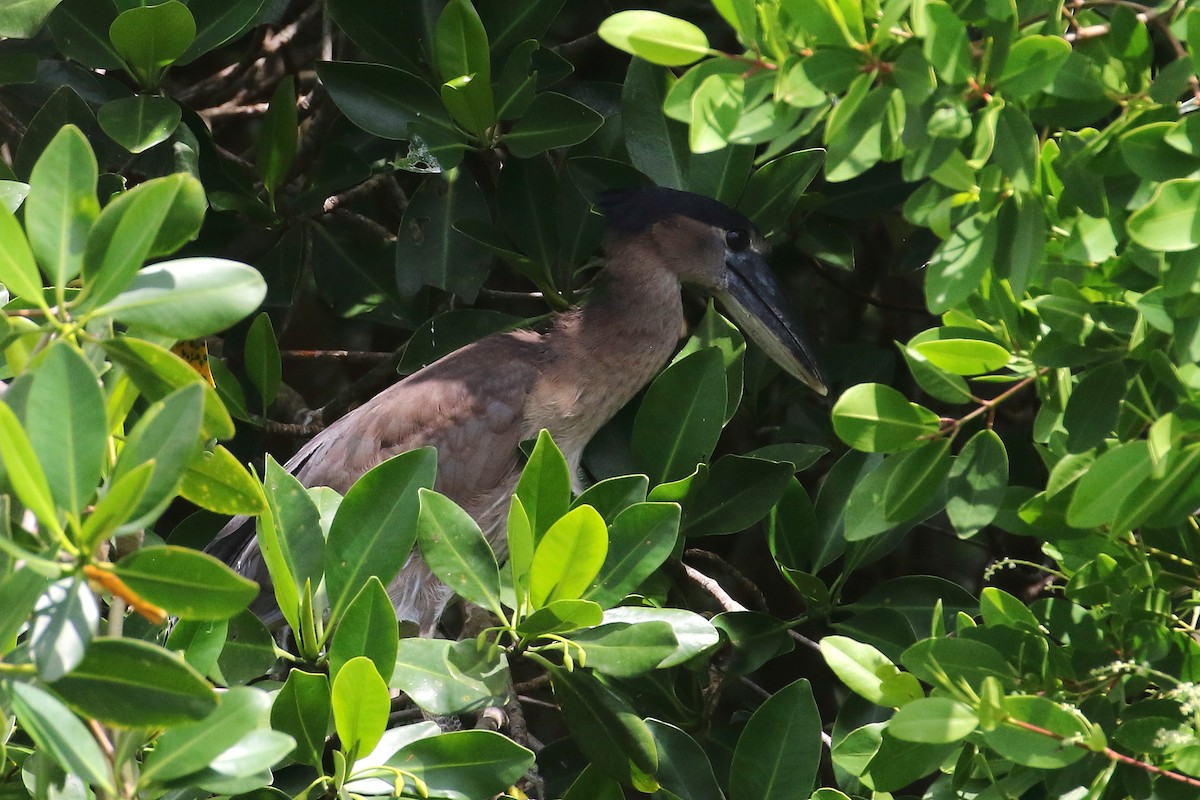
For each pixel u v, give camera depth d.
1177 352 4.36
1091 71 4.39
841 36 3.97
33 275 3.59
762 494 6.96
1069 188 4.42
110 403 4.06
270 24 10.15
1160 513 4.48
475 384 8.70
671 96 4.32
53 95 7.48
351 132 9.29
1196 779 4.64
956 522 4.85
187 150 7.73
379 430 8.55
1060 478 4.71
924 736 4.33
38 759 4.34
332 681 4.84
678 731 6.08
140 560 3.41
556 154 9.04
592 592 5.45
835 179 4.09
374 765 4.79
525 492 5.36
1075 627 5.12
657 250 9.23
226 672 5.40
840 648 4.92
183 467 3.23
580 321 9.07
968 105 4.29
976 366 4.80
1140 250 4.44
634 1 9.54
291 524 5.34
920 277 10.59
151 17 7.04
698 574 7.43
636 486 5.89
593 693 5.66
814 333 10.70
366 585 4.84
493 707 7.37
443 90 7.34
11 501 3.76
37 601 3.37
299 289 9.82
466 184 8.18
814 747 5.64
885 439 4.87
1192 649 5.01
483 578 5.32
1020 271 4.36
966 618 5.23
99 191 7.40
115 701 3.45
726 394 7.16
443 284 8.06
